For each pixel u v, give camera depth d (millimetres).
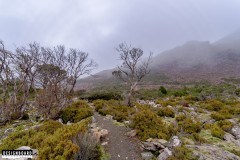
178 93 40438
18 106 17812
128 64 26453
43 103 16000
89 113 16719
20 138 9594
